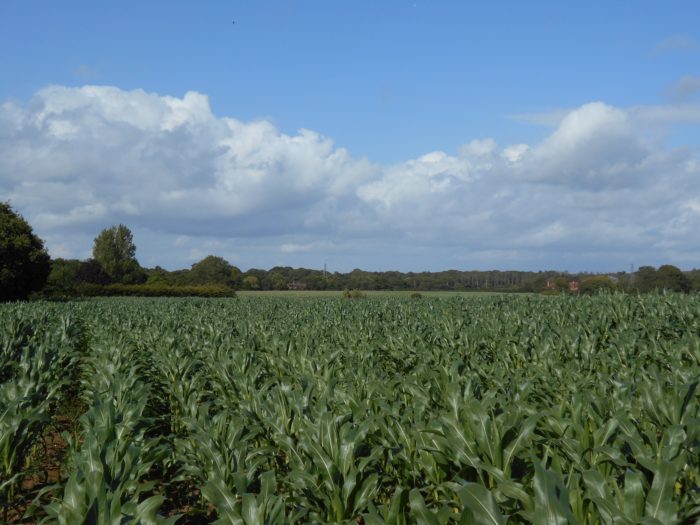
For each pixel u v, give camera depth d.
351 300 39.38
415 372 9.23
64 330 17.64
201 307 35.34
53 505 5.05
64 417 12.32
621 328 16.28
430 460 5.82
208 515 6.78
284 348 12.59
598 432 5.55
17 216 62.34
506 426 5.34
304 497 5.70
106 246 114.44
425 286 94.00
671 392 7.26
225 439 6.88
